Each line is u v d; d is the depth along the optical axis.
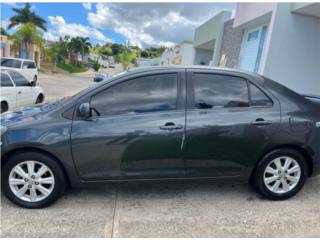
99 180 3.18
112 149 3.10
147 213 3.09
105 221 2.92
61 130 3.04
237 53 12.68
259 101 3.36
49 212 3.07
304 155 3.45
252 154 3.29
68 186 3.50
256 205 3.32
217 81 3.34
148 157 3.15
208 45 21.14
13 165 3.07
